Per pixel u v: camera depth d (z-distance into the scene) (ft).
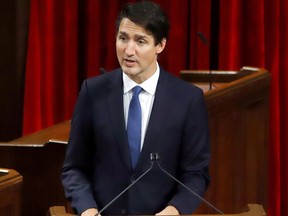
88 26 47.19
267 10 46.78
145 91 23.68
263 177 34.94
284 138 46.88
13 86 47.67
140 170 23.29
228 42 46.62
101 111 23.58
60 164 32.86
